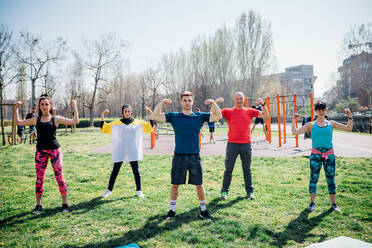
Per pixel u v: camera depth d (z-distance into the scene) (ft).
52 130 12.31
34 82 101.30
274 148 34.88
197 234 10.02
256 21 128.26
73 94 127.65
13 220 11.43
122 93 187.11
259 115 14.82
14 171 21.59
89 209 12.73
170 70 160.76
